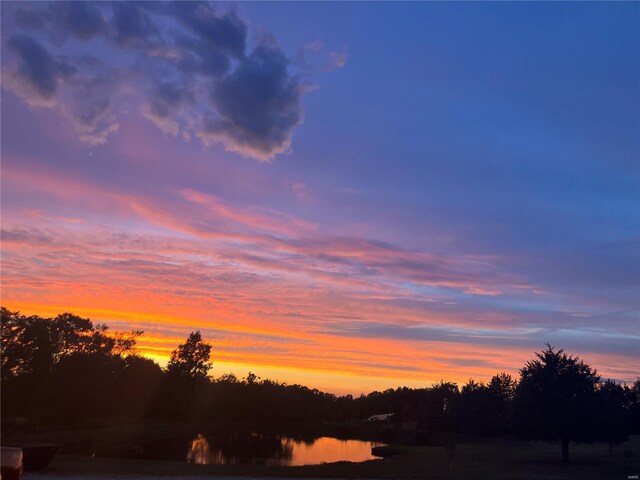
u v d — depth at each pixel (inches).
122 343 2837.1
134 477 784.9
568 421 1360.7
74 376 2225.6
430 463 1250.6
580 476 987.9
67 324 2304.4
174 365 3363.7
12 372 2000.5
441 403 3075.8
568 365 1428.4
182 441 2250.2
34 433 1867.6
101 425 2380.7
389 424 3457.2
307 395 4643.2
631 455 1386.6
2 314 1975.9
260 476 863.1
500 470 1071.6
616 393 1550.2
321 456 1824.6
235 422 3565.5
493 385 2834.6
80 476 771.4
